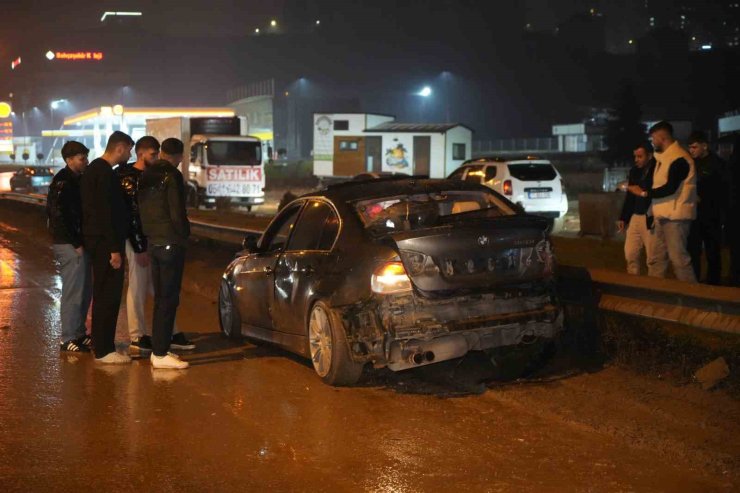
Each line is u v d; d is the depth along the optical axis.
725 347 6.94
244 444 5.75
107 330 8.16
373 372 7.58
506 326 6.67
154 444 5.79
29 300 12.09
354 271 6.82
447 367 7.62
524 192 20.70
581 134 75.81
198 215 22.95
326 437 5.86
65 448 5.72
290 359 8.30
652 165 8.59
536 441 5.66
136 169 8.62
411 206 7.32
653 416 6.01
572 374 7.18
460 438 5.77
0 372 7.91
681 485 4.85
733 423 5.75
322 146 42.12
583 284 7.58
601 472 5.07
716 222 9.27
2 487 5.02
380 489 4.88
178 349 8.80
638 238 9.26
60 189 8.61
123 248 8.16
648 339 7.39
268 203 38.06
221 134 34.06
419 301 6.51
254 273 8.48
